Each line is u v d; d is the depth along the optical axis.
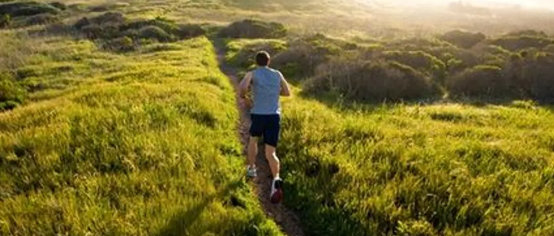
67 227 6.05
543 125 14.88
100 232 5.88
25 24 56.62
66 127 9.95
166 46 35.78
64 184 7.29
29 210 6.46
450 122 14.71
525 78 21.55
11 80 25.86
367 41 37.22
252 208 7.18
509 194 7.36
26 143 9.30
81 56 32.97
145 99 12.63
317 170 8.49
